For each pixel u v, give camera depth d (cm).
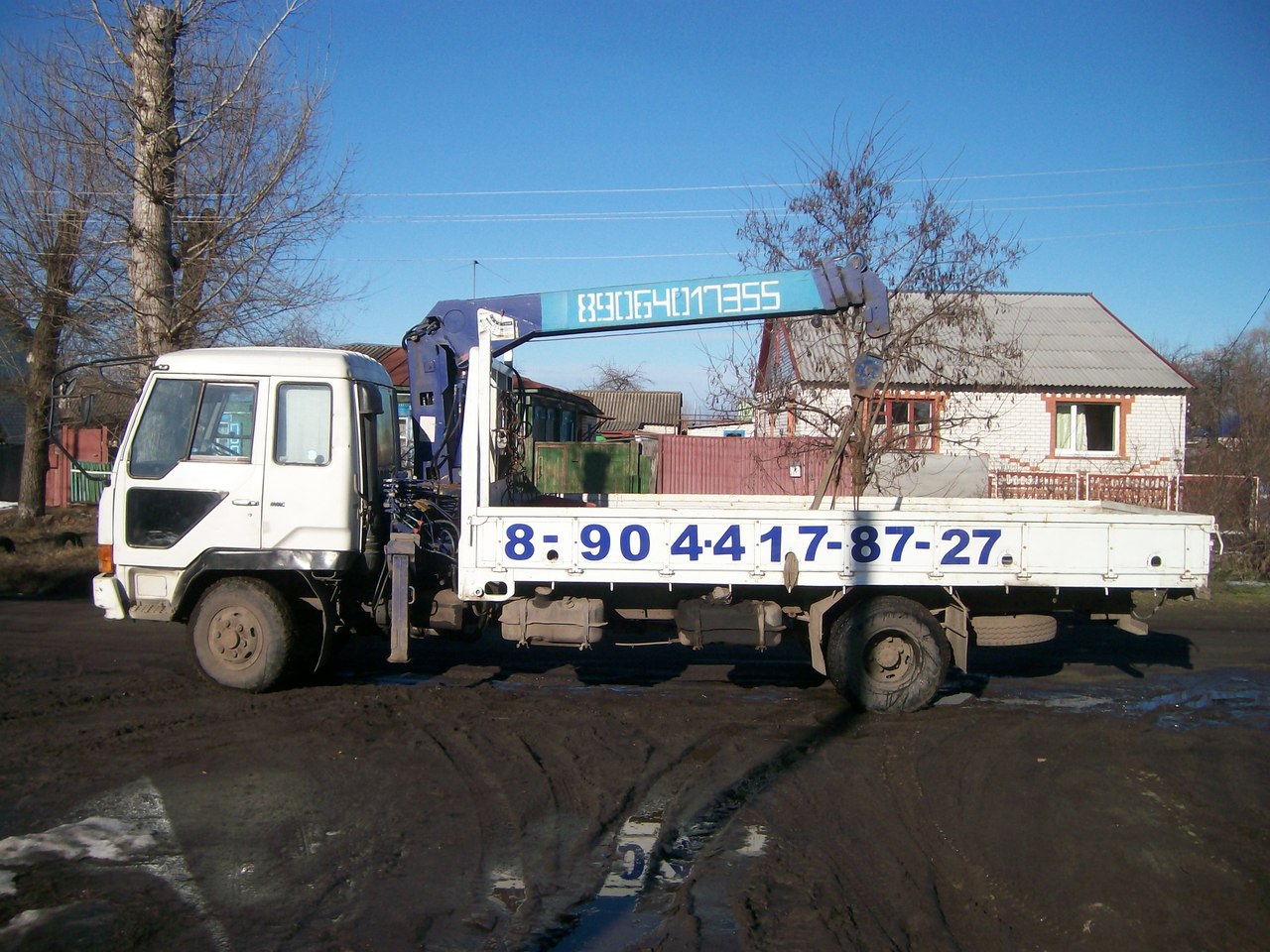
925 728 715
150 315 1411
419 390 866
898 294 1491
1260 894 445
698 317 822
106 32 1440
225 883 449
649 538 743
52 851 480
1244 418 1706
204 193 1529
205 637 764
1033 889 452
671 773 612
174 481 758
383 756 630
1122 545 751
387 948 393
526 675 877
